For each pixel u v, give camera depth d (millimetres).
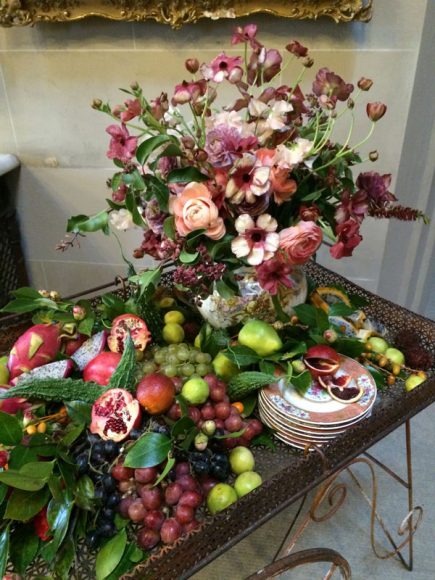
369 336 947
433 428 1460
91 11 1157
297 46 732
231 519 581
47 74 1288
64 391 702
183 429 651
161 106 735
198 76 1218
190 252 715
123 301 965
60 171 1432
